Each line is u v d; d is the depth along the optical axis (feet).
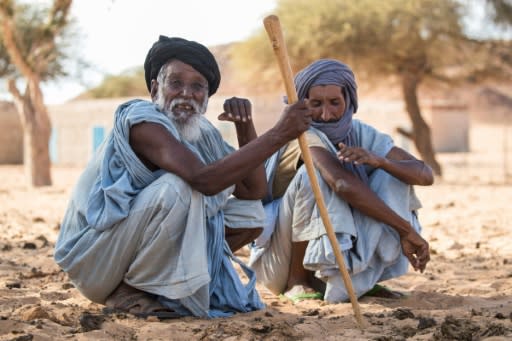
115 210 13.12
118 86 169.27
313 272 16.47
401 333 12.83
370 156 14.92
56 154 118.73
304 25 68.59
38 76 61.36
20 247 24.32
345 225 14.97
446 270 20.81
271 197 16.53
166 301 13.75
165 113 13.69
